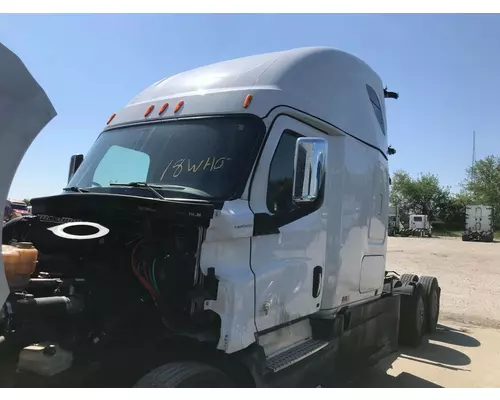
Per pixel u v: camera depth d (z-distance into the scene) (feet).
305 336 14.38
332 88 15.69
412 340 26.03
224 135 12.17
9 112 6.84
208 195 11.23
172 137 12.85
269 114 12.41
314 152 11.32
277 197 12.30
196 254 10.13
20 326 8.93
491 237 139.54
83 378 9.68
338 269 15.30
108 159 13.79
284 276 12.28
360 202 17.13
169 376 9.21
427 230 169.17
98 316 9.80
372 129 18.38
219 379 9.87
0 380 8.98
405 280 28.19
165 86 14.76
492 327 31.48
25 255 8.49
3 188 6.74
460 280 51.34
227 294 10.30
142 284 10.19
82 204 10.73
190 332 9.95
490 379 21.18
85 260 10.28
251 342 10.91
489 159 225.97
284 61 13.99
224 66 14.32
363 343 17.90
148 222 10.28
